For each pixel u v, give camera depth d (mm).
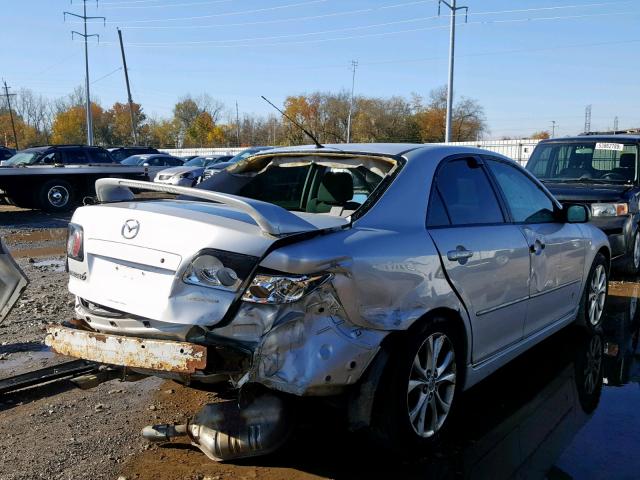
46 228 14062
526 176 4832
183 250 2963
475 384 4121
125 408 4086
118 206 3480
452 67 33625
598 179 8945
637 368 5000
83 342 3211
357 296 3025
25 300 6879
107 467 3316
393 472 3299
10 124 83875
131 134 81938
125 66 50969
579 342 5586
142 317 3023
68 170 16984
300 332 2889
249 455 3225
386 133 59688
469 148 4320
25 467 3307
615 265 8219
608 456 3516
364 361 3084
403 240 3350
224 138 74188
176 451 3504
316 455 3453
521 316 4379
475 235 3852
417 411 3404
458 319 3678
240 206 2920
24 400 4203
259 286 2832
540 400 4301
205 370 2854
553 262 4762
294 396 3160
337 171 4230
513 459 3457
